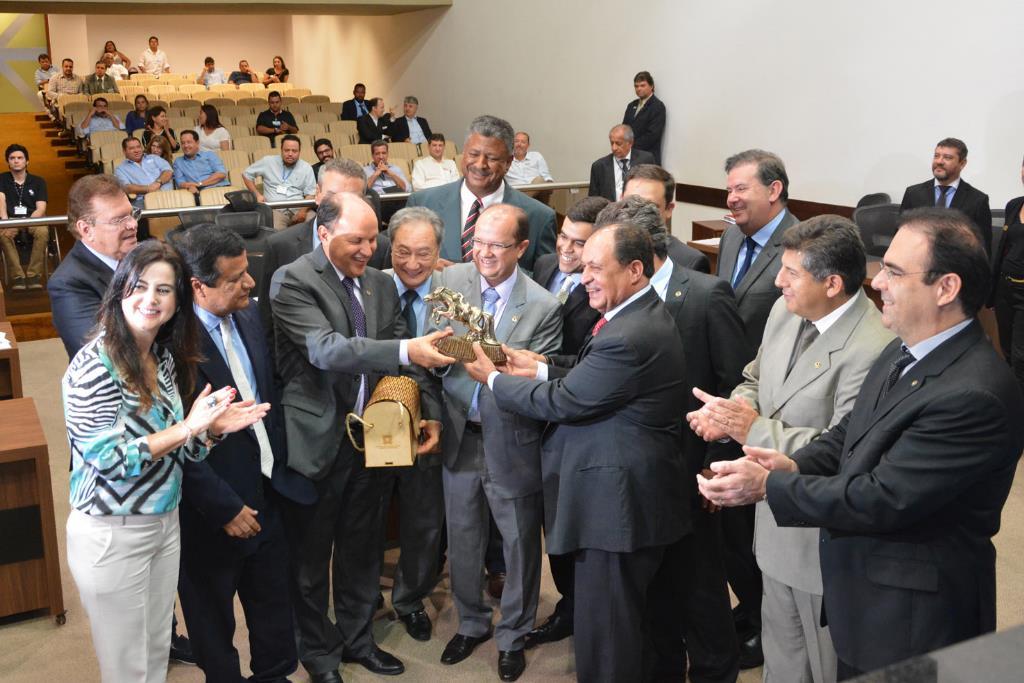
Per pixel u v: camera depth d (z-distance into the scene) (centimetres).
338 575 302
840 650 199
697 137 841
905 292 183
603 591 251
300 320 265
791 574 231
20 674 304
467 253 362
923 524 187
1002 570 373
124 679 228
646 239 242
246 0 1191
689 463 276
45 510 327
